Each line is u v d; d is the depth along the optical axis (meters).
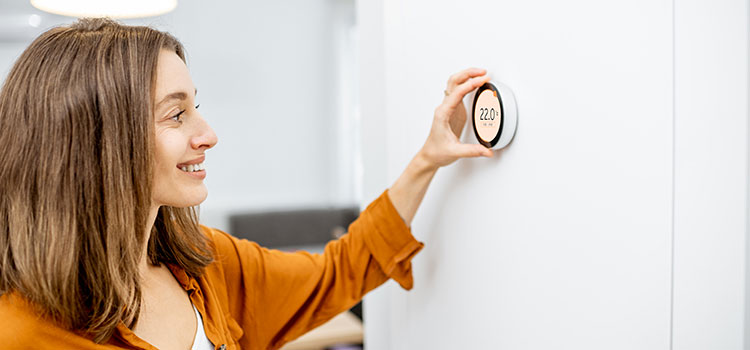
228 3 3.74
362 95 1.15
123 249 0.67
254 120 3.87
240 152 3.85
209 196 3.81
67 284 0.65
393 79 1.00
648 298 0.56
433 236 0.94
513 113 0.71
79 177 0.65
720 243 0.49
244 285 0.95
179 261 0.83
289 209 3.97
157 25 0.78
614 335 0.60
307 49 3.95
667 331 0.54
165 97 0.69
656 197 0.54
